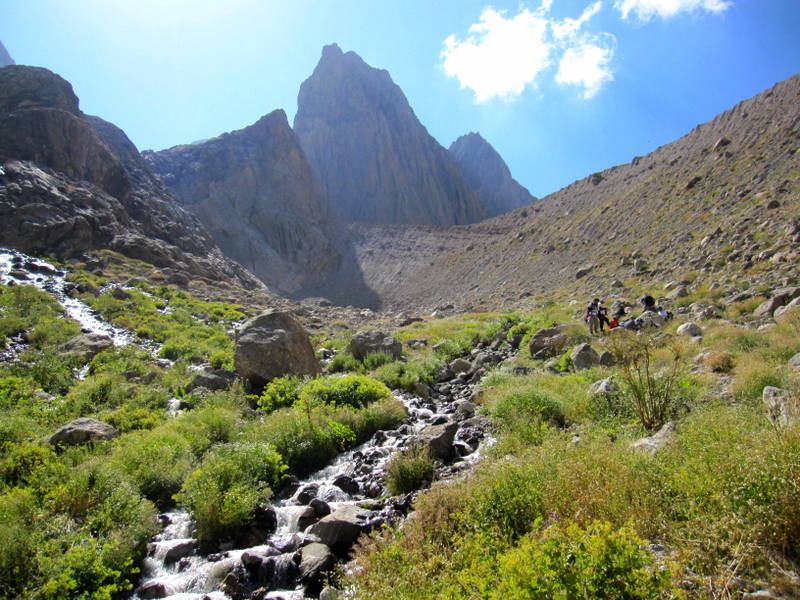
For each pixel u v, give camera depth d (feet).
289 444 30.99
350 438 33.81
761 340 35.14
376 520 19.70
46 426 35.81
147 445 29.48
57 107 169.37
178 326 85.46
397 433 34.53
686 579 11.09
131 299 99.96
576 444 21.45
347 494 25.27
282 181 420.77
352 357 62.23
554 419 29.71
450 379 54.29
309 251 388.37
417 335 88.33
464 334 80.28
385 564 14.53
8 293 79.56
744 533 11.36
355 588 14.26
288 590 17.38
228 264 236.43
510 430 28.35
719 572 11.15
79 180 159.22
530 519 15.28
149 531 22.04
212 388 48.83
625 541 10.57
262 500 24.25
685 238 122.21
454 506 17.29
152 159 374.02
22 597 16.15
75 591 17.25
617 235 180.34
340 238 431.02
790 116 151.64
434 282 301.84
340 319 157.69
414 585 12.71
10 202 124.36
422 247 381.40
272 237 382.42
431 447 27.07
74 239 130.00
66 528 20.27
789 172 113.60
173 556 20.52
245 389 48.88
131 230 162.91
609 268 142.72
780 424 16.11
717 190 142.61
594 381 36.35
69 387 48.16
